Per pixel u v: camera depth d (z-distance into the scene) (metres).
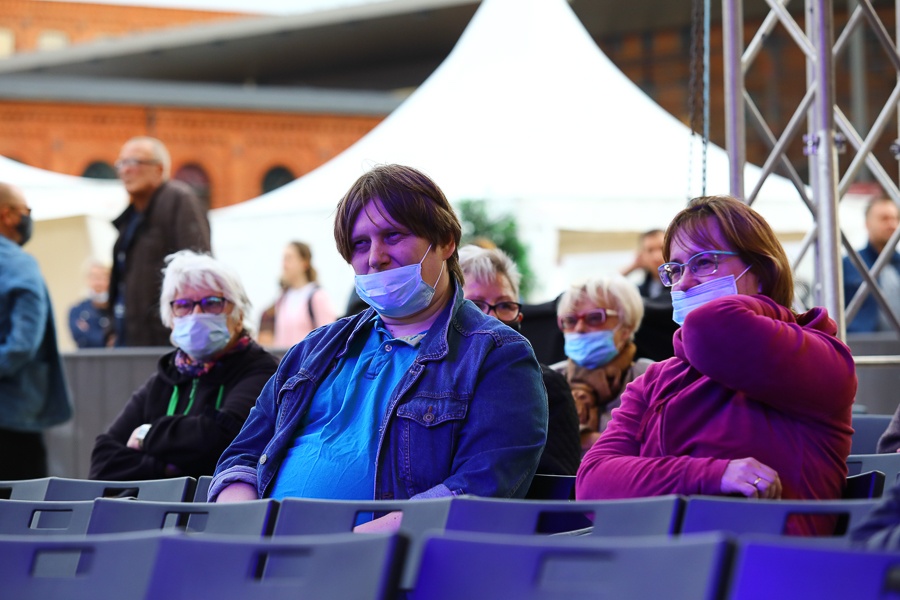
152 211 13.08
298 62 68.06
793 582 3.17
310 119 65.88
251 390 8.28
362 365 6.32
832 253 9.73
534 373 6.09
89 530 5.24
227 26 65.56
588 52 21.03
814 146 9.98
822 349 5.49
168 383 8.50
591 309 8.44
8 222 11.11
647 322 9.28
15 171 23.94
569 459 7.37
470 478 5.71
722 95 48.31
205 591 3.73
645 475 5.56
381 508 4.77
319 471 6.04
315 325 17.86
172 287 8.34
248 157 65.44
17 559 4.08
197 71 68.50
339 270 24.56
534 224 19.94
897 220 15.61
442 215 6.29
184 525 5.51
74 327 20.58
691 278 5.98
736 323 5.44
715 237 5.94
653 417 5.88
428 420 5.92
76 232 23.77
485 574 3.52
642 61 51.25
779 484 5.33
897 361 9.91
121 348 13.09
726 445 5.55
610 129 20.48
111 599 3.87
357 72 68.38
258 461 6.50
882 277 15.70
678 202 19.75
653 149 20.19
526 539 3.59
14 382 10.77
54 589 4.00
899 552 3.09
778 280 5.91
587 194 20.02
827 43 9.83
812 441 5.52
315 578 3.61
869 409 12.38
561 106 20.66
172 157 64.75
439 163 20.61
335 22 64.38
